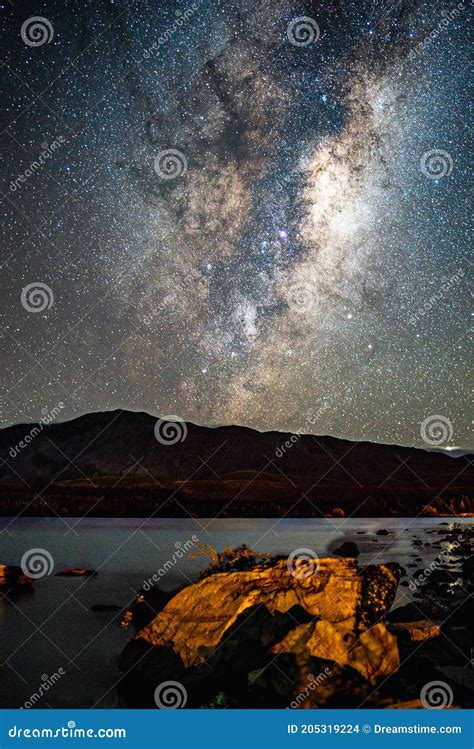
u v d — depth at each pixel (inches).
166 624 231.8
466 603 316.2
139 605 317.1
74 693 207.5
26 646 259.4
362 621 225.9
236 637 220.7
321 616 226.2
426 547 639.8
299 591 238.8
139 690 210.7
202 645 219.0
